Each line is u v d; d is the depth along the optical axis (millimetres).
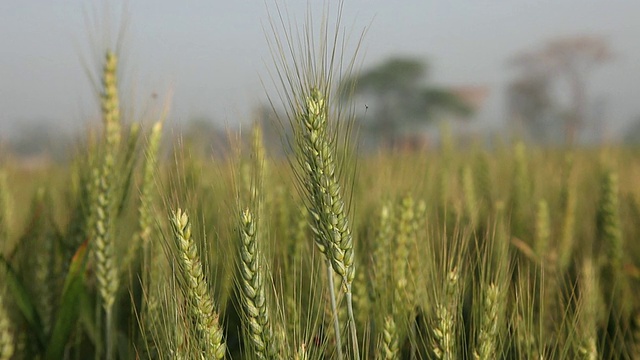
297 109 956
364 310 1056
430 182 1331
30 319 1094
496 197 1528
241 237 919
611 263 1249
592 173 1691
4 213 1237
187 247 915
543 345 1002
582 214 1462
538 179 1640
